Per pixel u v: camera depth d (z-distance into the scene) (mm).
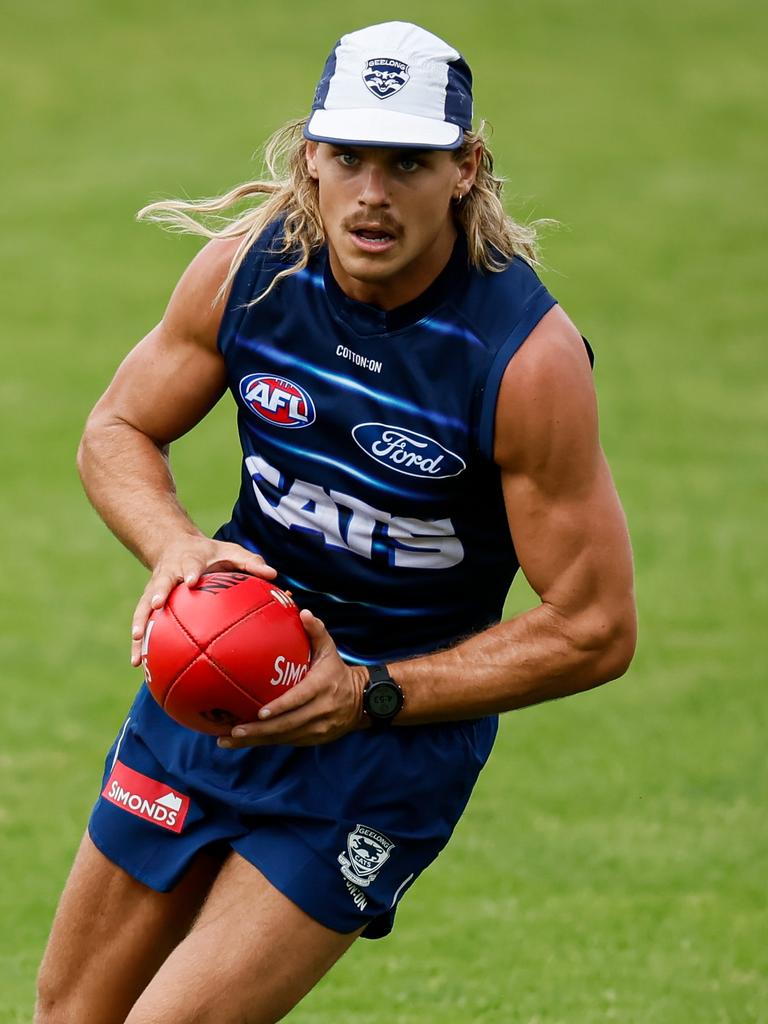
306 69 88062
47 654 30938
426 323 11828
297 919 12195
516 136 79500
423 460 11977
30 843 22406
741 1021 17219
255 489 12844
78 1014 13203
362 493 12242
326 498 12422
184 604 11828
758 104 84938
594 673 12211
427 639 12922
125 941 13062
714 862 22094
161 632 11773
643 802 24328
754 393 51469
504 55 91938
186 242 66375
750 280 63219
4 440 45688
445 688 12109
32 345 54844
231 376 12688
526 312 11766
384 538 12359
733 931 19812
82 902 13141
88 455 13250
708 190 73250
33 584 35062
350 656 12867
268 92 84062
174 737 13086
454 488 12086
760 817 23750
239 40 92812
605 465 12055
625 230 68188
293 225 12383
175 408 13156
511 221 12320
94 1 98562
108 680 29688
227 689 11602
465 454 11914
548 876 21656
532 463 11781
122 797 13094
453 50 11703
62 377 51625
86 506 40781
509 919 20219
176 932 13133
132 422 13258
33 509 40344
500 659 12125
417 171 11328
